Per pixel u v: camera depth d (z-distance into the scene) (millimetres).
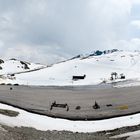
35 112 52938
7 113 45062
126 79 152750
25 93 86188
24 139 27516
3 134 25906
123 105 67375
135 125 45156
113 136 38875
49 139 31016
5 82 143625
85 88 111250
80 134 39500
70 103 70688
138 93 87688
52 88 108062
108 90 99438
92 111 59938
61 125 46125
